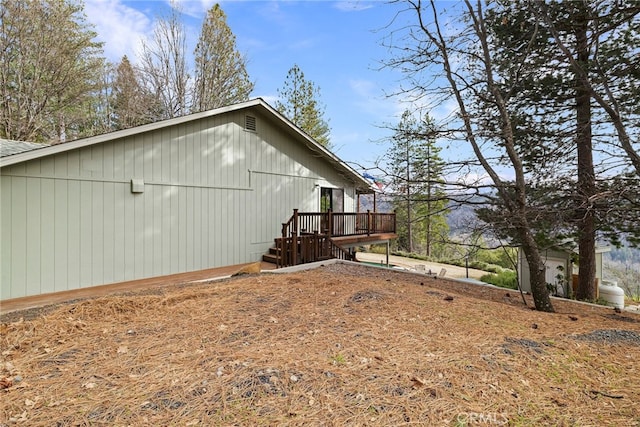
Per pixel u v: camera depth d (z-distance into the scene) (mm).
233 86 19172
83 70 16000
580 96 6793
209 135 8852
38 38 14352
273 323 3539
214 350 2832
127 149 7332
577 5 5906
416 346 2932
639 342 3160
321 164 12266
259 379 2320
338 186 12961
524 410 2043
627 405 2109
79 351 2846
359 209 14391
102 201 6969
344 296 4570
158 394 2152
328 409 2006
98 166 6914
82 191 6703
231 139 9367
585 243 7457
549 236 6840
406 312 3883
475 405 2074
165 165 7965
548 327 3623
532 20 6164
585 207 5656
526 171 7402
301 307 4105
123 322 3619
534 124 7348
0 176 5812
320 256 9016
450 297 4641
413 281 6211
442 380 2350
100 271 6918
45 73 14734
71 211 6570
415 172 5941
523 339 3150
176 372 2441
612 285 7793
